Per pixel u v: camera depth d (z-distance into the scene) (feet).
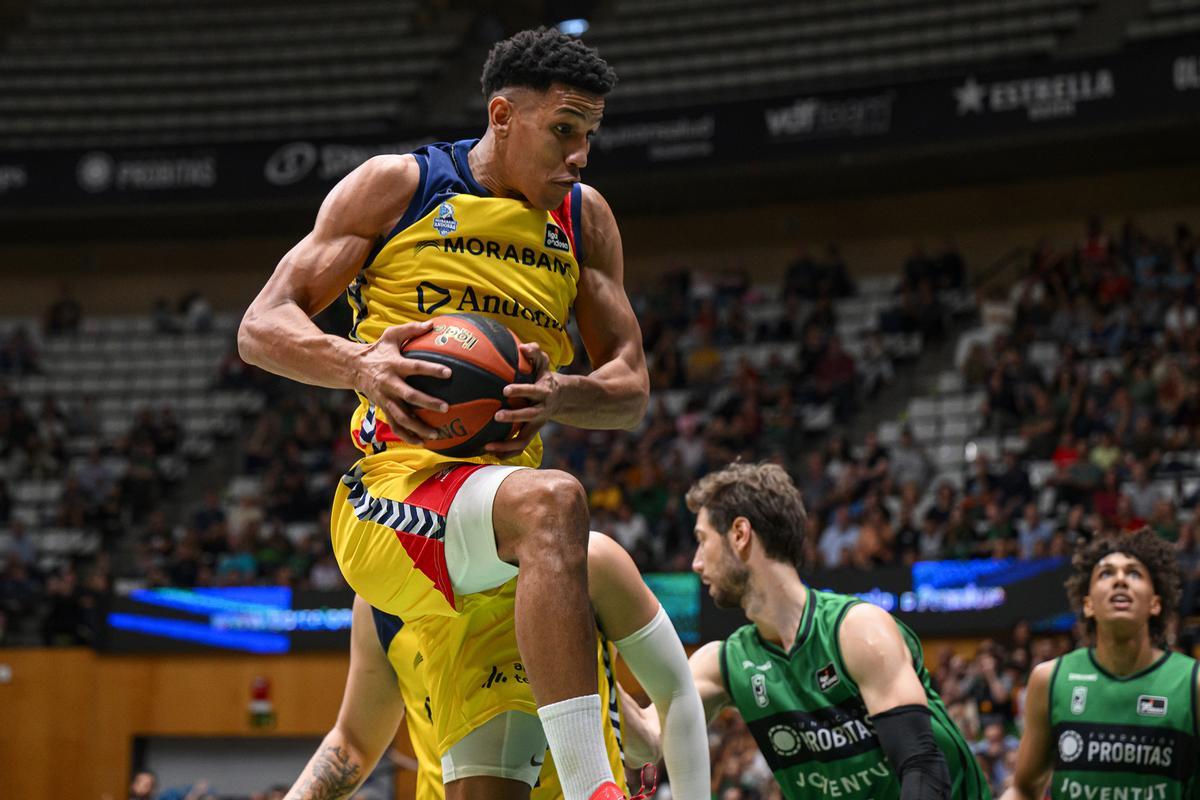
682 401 51.57
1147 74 48.29
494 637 8.25
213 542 46.19
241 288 65.21
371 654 9.45
